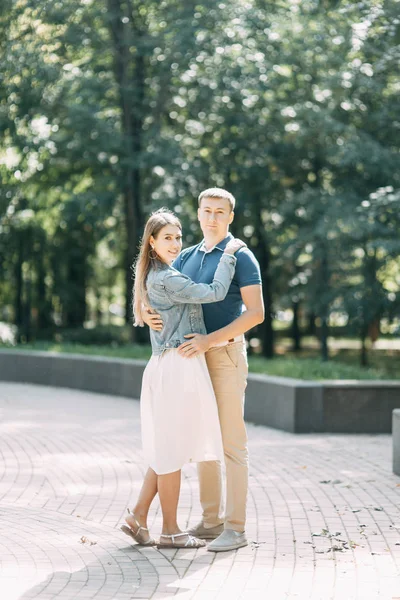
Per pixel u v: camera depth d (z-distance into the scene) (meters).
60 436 11.22
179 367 5.75
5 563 5.47
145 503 5.96
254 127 21.66
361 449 10.52
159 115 22.06
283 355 30.34
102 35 21.94
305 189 21.88
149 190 23.20
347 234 19.84
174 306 5.79
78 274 29.78
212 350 5.91
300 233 21.23
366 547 5.95
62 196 24.62
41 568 5.38
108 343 27.22
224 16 19.66
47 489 7.94
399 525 6.61
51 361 18.14
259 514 6.98
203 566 5.48
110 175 23.05
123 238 26.39
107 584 5.07
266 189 22.70
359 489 8.02
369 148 19.14
